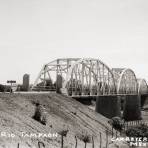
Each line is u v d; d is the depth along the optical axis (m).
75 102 46.91
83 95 55.50
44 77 58.06
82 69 57.56
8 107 25.75
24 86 45.47
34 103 32.25
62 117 33.75
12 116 23.28
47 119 28.97
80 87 57.88
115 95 75.00
